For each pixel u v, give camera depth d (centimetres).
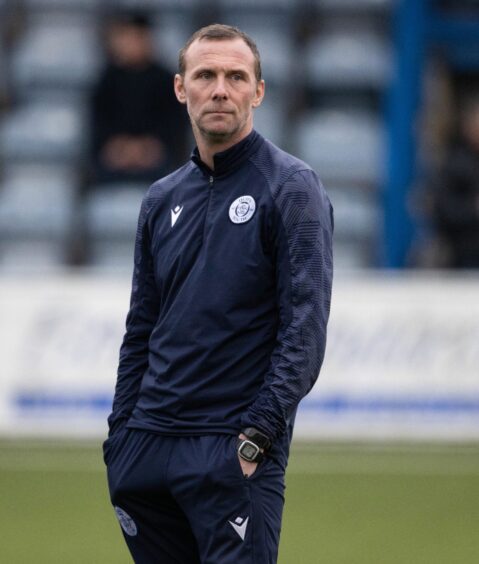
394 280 3862
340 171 5325
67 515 2991
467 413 3828
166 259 1565
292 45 5772
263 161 1538
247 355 1523
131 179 4869
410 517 2959
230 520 1498
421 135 4647
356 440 3825
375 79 5612
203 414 1520
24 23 6034
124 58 4731
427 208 4347
